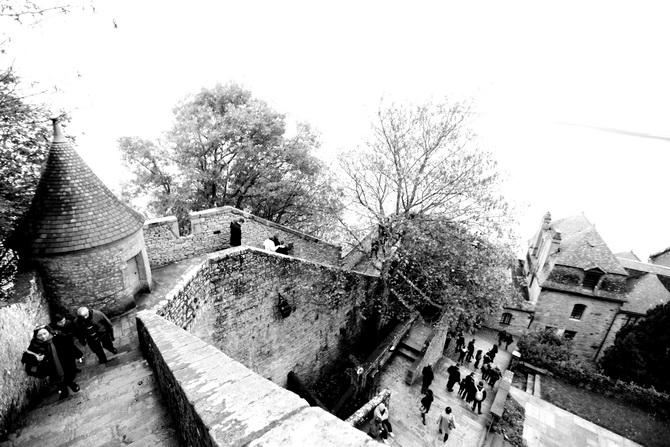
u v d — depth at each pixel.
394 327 20.22
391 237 17.47
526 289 33.78
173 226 14.19
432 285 18.34
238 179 24.58
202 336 11.72
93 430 5.70
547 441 19.11
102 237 9.62
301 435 2.47
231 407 3.09
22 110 10.29
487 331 29.78
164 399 6.26
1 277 8.63
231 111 20.73
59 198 9.33
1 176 10.27
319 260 21.53
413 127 17.25
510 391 22.61
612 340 29.95
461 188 16.47
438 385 18.62
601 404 22.84
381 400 14.67
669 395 22.53
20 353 7.30
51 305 9.59
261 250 13.45
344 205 18.08
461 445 14.86
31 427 6.11
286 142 24.50
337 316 18.23
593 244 29.75
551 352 25.75
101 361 8.05
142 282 11.73
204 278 11.53
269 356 14.99
